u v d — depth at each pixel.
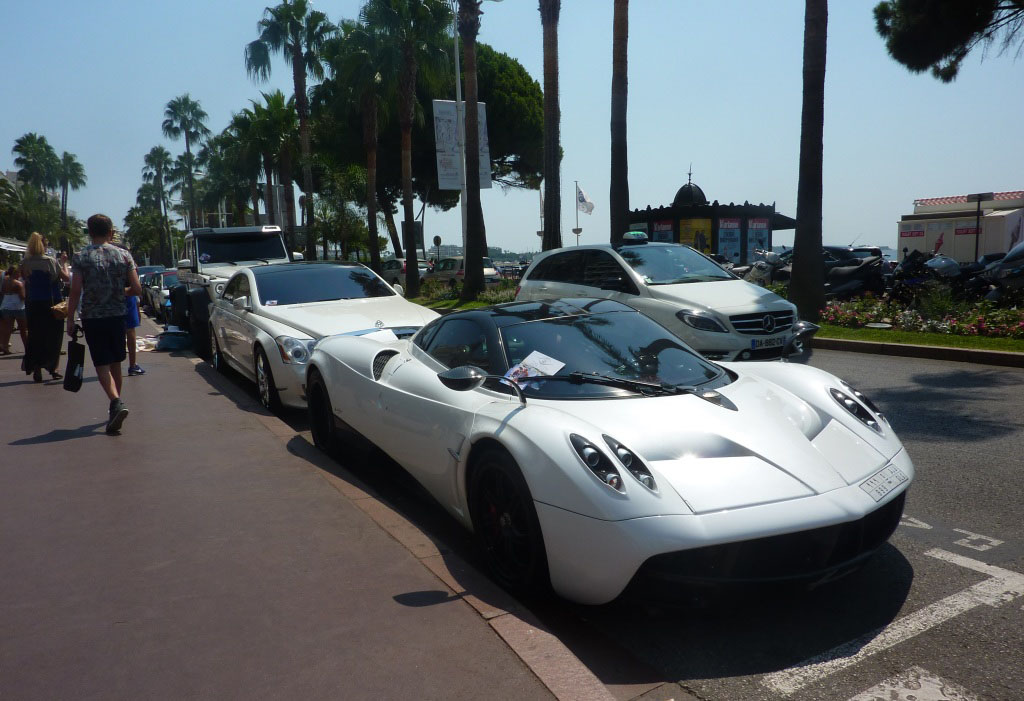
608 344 4.01
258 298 8.02
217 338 9.33
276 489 4.58
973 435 5.78
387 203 45.81
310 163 36.78
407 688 2.47
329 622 2.91
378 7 26.45
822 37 12.60
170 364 10.28
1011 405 6.77
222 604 3.07
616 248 9.50
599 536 2.80
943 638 2.87
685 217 27.19
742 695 2.55
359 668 2.59
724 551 2.76
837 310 12.77
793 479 2.97
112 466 5.12
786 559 2.84
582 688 2.47
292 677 2.54
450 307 20.30
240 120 45.03
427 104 37.69
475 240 21.81
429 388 4.10
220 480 4.78
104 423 6.43
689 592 2.78
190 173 78.62
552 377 3.69
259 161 46.28
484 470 3.39
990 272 12.47
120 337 6.04
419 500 4.77
